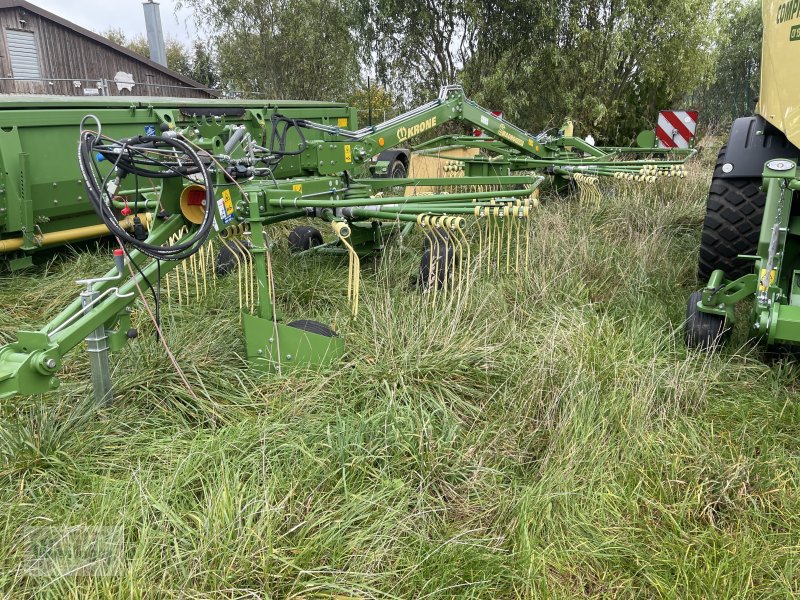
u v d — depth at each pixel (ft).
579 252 16.76
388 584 7.30
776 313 10.44
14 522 8.03
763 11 12.60
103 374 10.14
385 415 9.70
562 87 40.68
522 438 10.14
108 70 64.28
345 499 8.36
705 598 7.16
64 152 18.13
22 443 9.12
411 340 11.75
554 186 26.71
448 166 25.64
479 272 14.62
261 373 11.52
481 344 12.30
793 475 8.99
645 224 20.99
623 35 38.73
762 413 10.55
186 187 10.50
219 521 7.54
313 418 10.00
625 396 10.33
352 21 40.83
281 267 16.71
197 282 15.01
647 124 41.16
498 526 8.35
